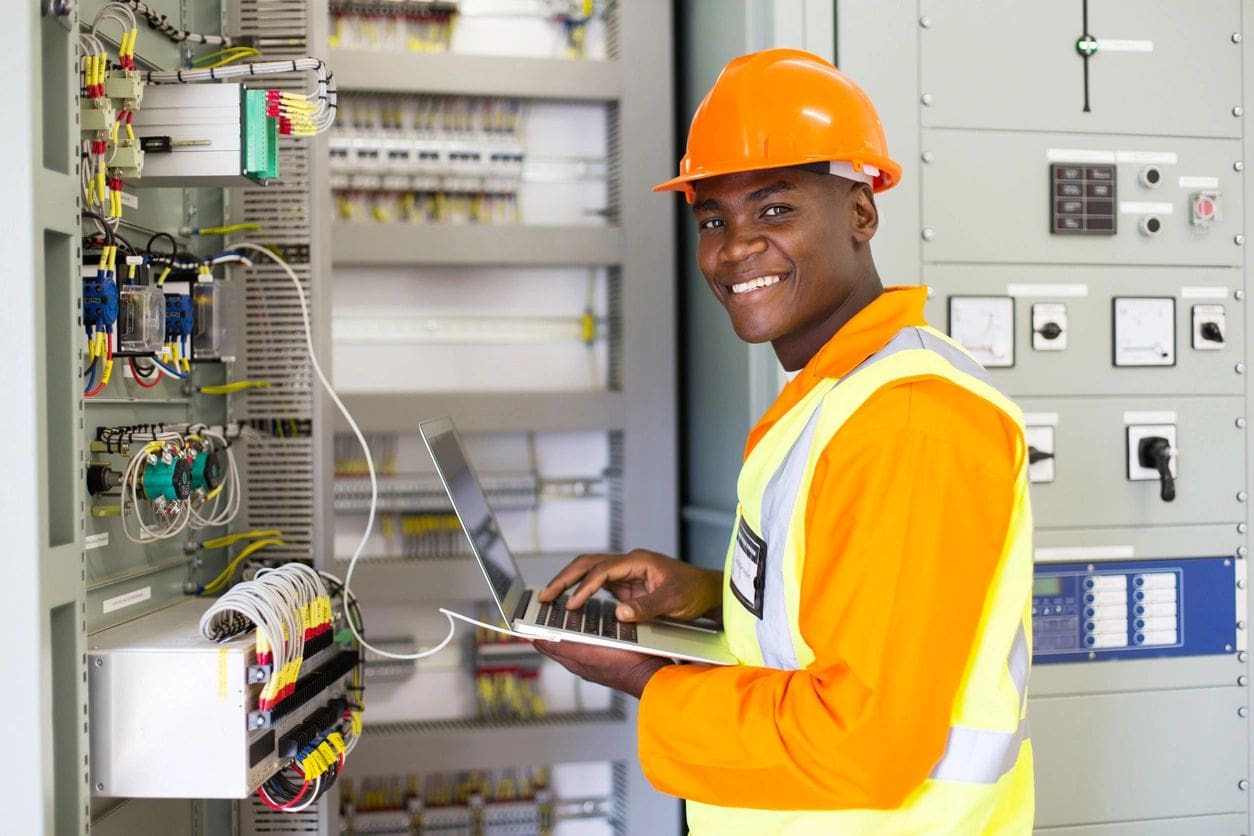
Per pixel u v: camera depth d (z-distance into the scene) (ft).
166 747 3.94
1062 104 6.45
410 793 7.90
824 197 3.78
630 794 7.71
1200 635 6.57
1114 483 6.50
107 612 4.53
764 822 3.62
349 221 7.87
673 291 7.95
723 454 7.50
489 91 7.67
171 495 4.58
